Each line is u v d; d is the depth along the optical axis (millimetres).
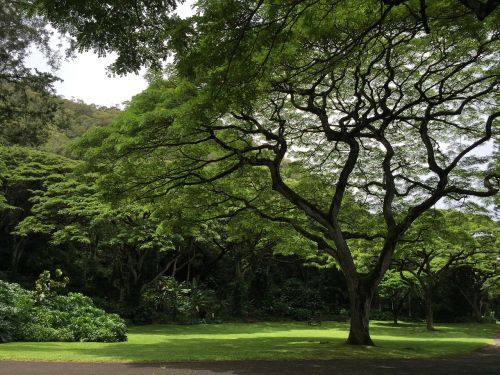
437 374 9766
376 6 9898
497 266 38000
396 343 18656
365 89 17594
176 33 7602
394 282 35156
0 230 32438
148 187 17031
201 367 9773
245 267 37719
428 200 15844
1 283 15906
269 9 7797
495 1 6203
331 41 12758
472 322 42250
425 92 16234
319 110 15758
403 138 20031
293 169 20766
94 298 27641
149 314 27703
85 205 25812
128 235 25500
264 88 12984
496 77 15695
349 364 10961
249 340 18719
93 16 6867
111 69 7879
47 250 33125
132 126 13570
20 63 16078
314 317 37656
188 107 10852
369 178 20516
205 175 17609
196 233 28969
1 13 14562
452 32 13555
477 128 18719
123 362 10148
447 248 28859
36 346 12492
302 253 22344
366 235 18609
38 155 32156
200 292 31781
